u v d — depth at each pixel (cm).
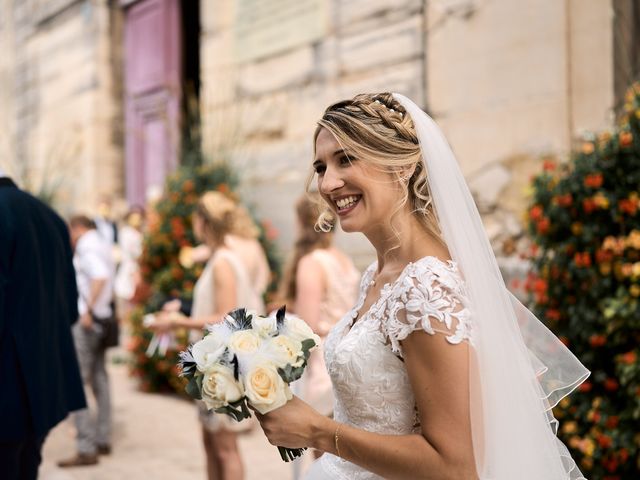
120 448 456
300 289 315
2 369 255
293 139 634
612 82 407
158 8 873
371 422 150
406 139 152
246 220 357
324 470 168
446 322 135
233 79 700
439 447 132
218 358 138
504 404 139
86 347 437
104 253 449
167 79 858
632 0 411
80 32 980
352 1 571
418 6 514
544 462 146
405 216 156
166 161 815
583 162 306
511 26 455
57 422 275
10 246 263
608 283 289
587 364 301
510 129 457
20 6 1127
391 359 146
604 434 291
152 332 584
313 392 303
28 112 1116
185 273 582
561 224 313
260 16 666
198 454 443
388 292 150
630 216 289
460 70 487
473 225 154
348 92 577
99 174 952
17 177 933
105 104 953
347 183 153
